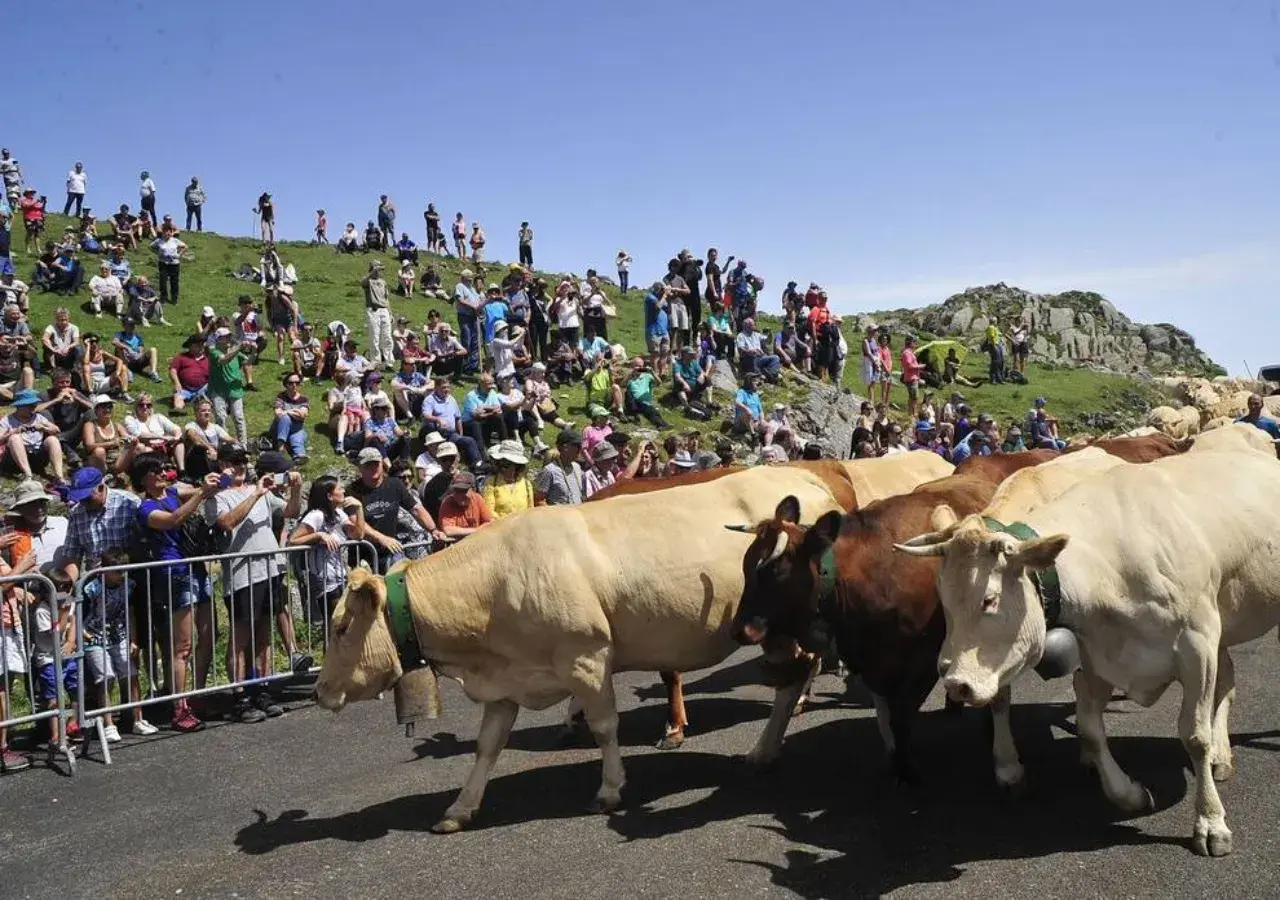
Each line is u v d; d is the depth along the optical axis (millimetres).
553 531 6418
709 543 6504
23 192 33438
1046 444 26656
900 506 6508
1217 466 5875
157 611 8641
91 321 23828
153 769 7574
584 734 8117
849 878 5211
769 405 25734
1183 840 5375
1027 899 4879
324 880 5582
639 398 22781
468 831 6172
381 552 10078
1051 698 8164
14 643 8125
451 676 6605
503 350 21078
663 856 5605
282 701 9312
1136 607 5406
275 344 24609
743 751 7430
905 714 6348
